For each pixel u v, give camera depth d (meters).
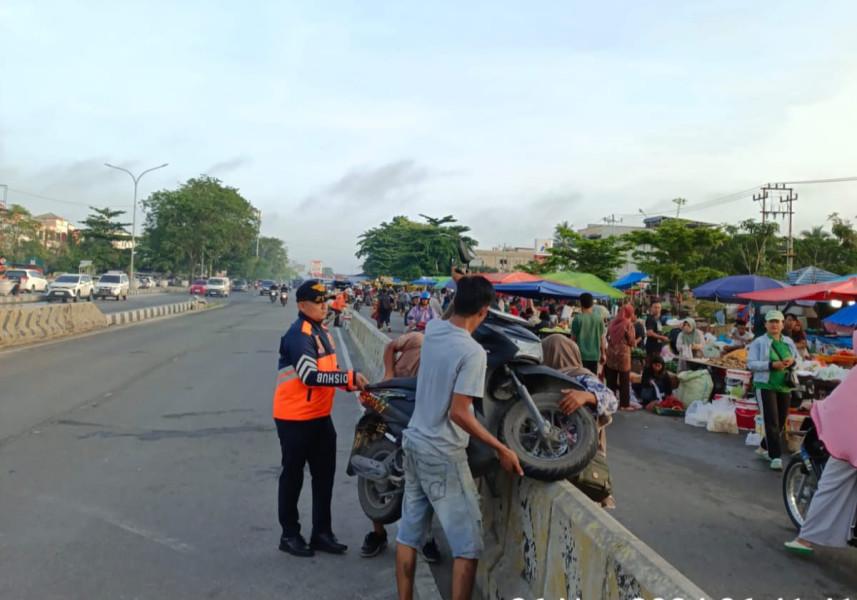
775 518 5.64
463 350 3.18
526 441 3.76
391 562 4.52
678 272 30.77
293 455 4.50
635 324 12.91
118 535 4.73
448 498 3.24
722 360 11.09
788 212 49.72
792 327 12.55
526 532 3.46
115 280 46.47
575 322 10.84
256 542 4.73
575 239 31.91
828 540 4.50
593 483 3.85
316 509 4.65
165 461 6.71
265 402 10.15
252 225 91.31
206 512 5.28
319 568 4.36
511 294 15.12
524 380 3.92
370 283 58.16
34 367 13.04
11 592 3.79
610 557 2.43
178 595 3.87
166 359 15.25
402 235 74.88
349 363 16.09
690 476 6.90
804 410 8.34
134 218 62.09
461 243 4.97
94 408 9.26
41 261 83.94
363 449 4.76
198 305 39.66
